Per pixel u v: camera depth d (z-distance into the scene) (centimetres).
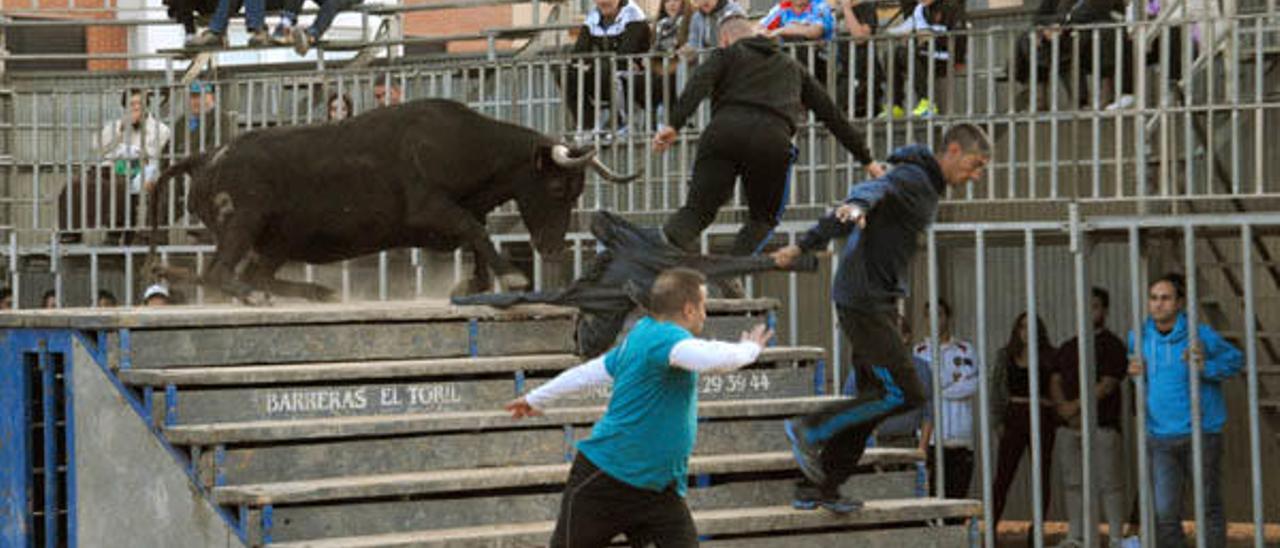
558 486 1426
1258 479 1781
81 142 2288
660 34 2205
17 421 1520
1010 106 1912
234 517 1318
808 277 2405
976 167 1314
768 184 1503
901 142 2058
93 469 1438
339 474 1376
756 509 1426
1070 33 1978
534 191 1630
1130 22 1858
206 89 2233
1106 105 2003
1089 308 1877
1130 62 1988
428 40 2580
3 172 2456
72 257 2373
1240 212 1969
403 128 1623
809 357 1588
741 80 1484
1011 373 2081
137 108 2353
